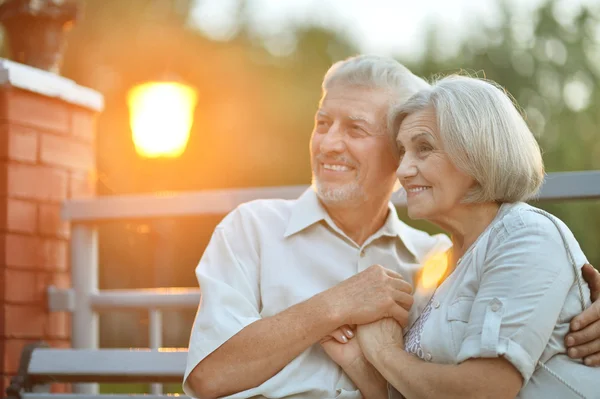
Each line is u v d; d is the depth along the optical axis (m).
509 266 2.20
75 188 4.04
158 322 3.69
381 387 2.49
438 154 2.41
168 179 4.97
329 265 2.70
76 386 3.74
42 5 3.91
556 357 2.22
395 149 2.62
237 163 13.29
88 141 4.17
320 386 2.52
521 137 2.39
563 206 11.91
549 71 13.95
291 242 2.73
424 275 2.66
